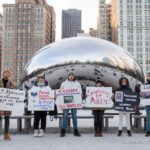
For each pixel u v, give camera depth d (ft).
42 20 543.39
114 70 64.39
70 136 29.07
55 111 34.06
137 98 29.27
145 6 495.82
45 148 22.62
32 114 34.96
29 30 541.34
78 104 29.04
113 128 35.50
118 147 22.94
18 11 542.57
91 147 22.95
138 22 495.41
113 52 65.16
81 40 66.03
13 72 535.60
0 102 27.43
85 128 35.78
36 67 63.10
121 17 496.64
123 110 29.14
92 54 63.57
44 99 29.09
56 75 64.28
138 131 33.01
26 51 539.29
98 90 29.63
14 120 45.75
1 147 23.11
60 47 64.49
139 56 491.72
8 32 542.16
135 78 66.08
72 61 62.59
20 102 28.32
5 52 540.93
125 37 493.77
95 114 29.40
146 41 493.36
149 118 29.12
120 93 29.27
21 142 25.46
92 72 65.36
